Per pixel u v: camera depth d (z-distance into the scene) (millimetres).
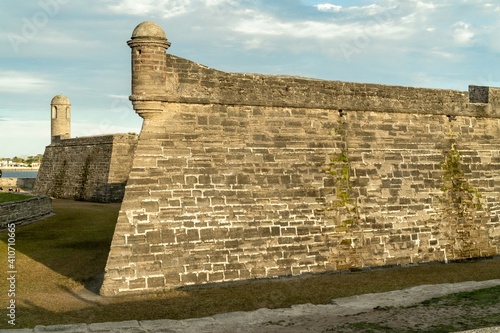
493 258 23938
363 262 20969
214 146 19125
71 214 37750
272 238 19359
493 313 12656
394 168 22422
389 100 22812
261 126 20109
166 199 18078
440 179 23438
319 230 20297
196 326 12578
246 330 12164
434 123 23906
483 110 25234
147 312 14969
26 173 166125
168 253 17734
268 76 20391
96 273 19500
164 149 18375
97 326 12492
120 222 17422
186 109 18875
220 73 19453
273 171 19938
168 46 18594
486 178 24656
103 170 50031
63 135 60719
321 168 20891
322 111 21406
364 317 12852
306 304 14766
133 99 18062
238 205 19062
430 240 22609
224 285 18141
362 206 21391
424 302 14141
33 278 18734
